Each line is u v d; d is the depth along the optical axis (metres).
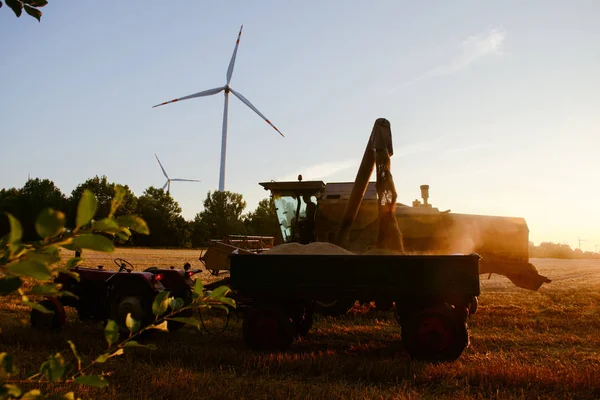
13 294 1.18
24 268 1.02
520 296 17.39
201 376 6.79
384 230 9.80
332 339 10.34
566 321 12.33
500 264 13.59
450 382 6.84
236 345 9.58
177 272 10.98
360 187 11.03
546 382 6.67
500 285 22.12
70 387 5.93
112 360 7.54
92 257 40.75
